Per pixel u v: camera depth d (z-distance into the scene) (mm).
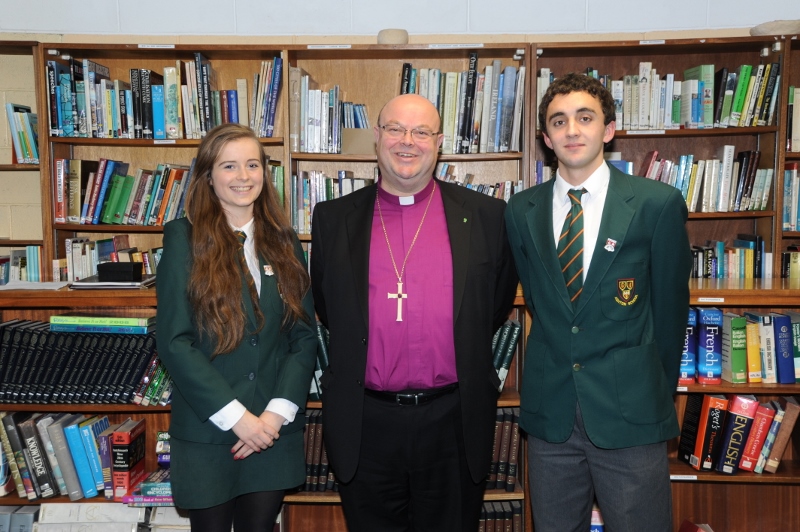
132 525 2359
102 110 2619
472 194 1936
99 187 2643
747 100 2547
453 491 1854
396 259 1835
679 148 2830
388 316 1788
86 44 2553
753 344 2357
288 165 2588
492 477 2428
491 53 2682
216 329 1664
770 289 2195
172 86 2615
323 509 2701
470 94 2615
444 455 1834
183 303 1679
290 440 1809
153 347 2340
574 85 1614
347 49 2555
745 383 2367
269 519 1771
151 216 2668
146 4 2912
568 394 1674
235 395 1681
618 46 2533
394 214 1910
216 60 2811
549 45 2527
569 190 1669
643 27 2887
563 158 1613
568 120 1604
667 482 1711
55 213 2650
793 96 2598
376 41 2920
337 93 2650
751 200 2621
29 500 2391
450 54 2691
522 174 2582
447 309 1792
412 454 1818
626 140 2846
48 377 2344
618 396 1625
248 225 1800
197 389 1632
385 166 1828
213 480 1705
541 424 1729
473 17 2912
